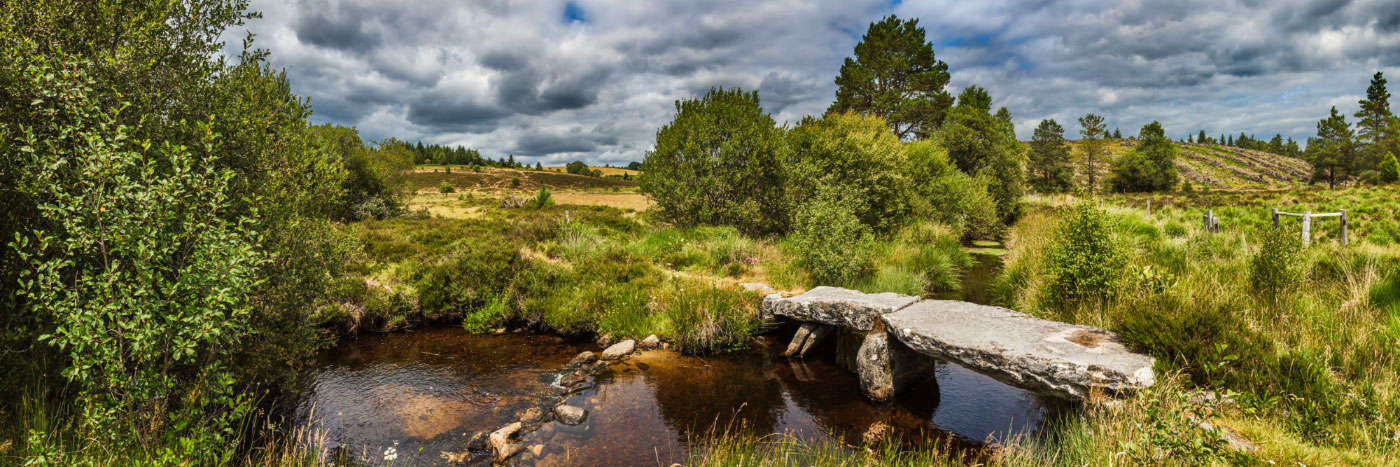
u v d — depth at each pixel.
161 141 4.35
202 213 3.69
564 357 7.48
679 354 7.51
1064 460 4.06
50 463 3.03
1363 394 3.94
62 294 3.62
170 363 3.24
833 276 10.16
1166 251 9.77
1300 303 5.75
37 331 3.81
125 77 4.12
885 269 11.05
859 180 16.53
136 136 4.12
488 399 5.97
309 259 5.48
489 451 4.79
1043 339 5.21
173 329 3.27
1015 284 10.15
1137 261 8.66
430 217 29.70
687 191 16.28
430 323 9.19
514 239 14.95
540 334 8.61
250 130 4.94
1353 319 5.32
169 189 3.25
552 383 6.47
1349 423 3.68
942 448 4.77
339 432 5.11
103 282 3.00
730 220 16.48
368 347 7.84
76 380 4.05
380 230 17.00
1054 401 5.50
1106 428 3.98
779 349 7.74
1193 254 9.19
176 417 3.48
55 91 3.24
